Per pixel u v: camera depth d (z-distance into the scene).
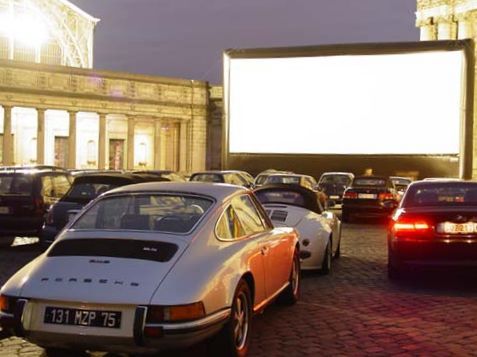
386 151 34.75
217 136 76.25
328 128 35.66
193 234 5.80
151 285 5.19
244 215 6.89
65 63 79.25
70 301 5.21
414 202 10.39
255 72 36.47
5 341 6.84
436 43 33.50
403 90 34.28
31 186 14.24
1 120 66.12
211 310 5.36
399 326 7.50
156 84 71.25
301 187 11.89
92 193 12.34
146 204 6.33
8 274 10.86
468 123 33.19
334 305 8.65
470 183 10.78
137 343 5.09
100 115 67.56
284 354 6.36
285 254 7.85
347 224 22.42
